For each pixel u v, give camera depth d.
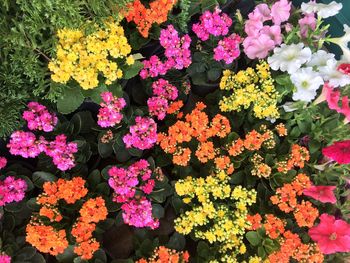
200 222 0.44
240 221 0.45
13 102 0.45
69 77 0.43
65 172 0.47
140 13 0.46
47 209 0.42
